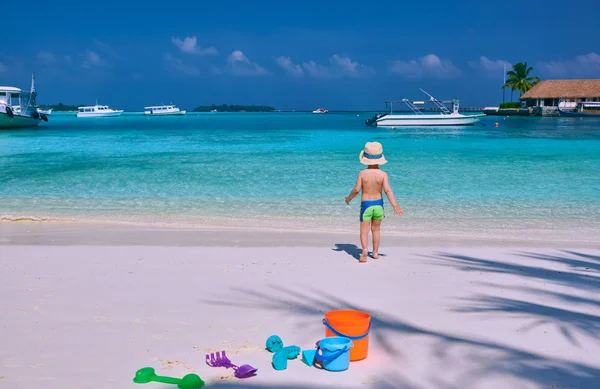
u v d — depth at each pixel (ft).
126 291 19.29
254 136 136.26
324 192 46.70
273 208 39.78
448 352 14.10
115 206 40.65
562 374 12.78
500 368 13.12
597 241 29.63
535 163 68.49
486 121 239.71
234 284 20.36
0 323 15.88
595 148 91.40
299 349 13.65
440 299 18.65
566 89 305.73
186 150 90.48
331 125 227.40
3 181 53.06
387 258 25.02
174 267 23.03
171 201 42.68
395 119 184.85
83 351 13.88
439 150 88.74
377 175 23.91
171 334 15.15
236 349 14.14
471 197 44.29
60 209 39.50
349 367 13.15
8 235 30.48
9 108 165.27
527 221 35.45
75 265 23.31
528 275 21.98
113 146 100.32
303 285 20.30
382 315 16.98
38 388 11.78
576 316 16.88
